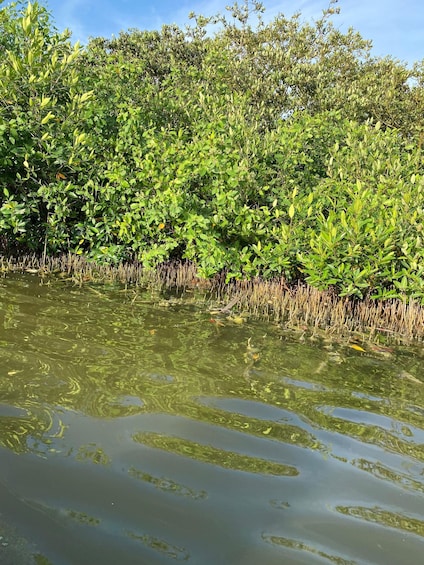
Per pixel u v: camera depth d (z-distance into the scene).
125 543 1.57
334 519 1.80
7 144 6.43
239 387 3.04
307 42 14.89
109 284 5.70
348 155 7.62
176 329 4.18
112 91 7.99
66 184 6.77
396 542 1.70
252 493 1.91
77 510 1.70
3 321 3.86
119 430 2.31
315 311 5.09
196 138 7.25
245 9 14.98
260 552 1.59
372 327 4.95
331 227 5.15
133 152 6.77
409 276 5.12
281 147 7.11
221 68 10.02
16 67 6.33
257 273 5.86
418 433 2.63
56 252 6.80
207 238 5.94
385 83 13.27
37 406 2.47
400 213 5.81
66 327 3.88
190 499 1.83
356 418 2.76
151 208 6.27
